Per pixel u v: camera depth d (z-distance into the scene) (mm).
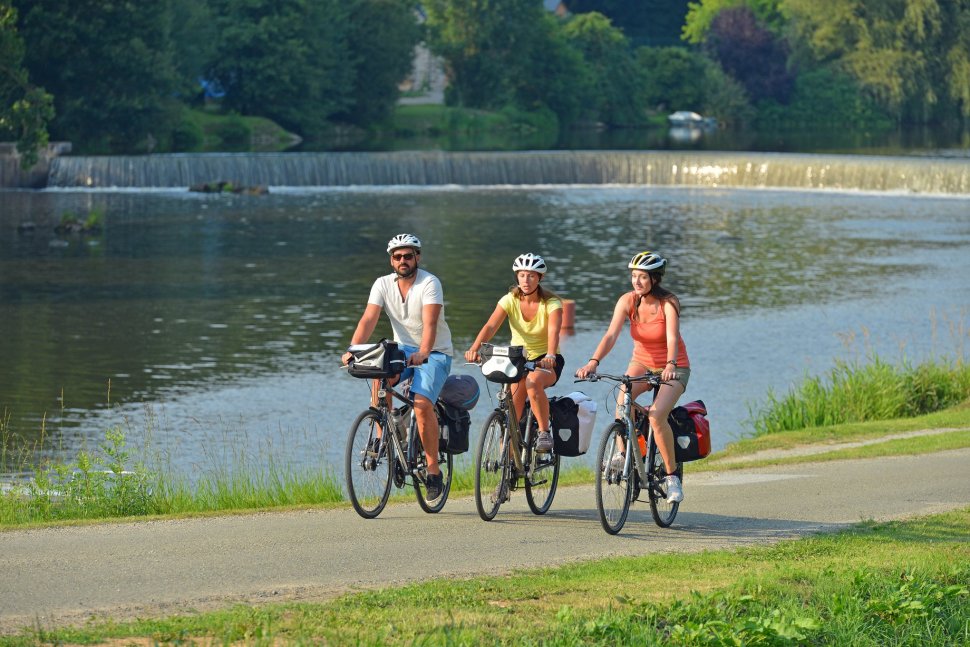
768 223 149500
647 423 28547
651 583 22688
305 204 169125
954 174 185625
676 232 140625
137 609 20891
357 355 28312
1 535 27312
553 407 29844
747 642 18891
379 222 149000
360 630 18969
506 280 105688
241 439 55062
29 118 173750
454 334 82000
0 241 127938
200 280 104250
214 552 25422
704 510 31547
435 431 29266
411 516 30109
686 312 90250
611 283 104000
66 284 101375
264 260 117000
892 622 20219
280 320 86375
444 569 24109
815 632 19375
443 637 18453
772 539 27703
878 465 40531
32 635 18797
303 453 52344
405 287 28625
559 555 25609
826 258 119250
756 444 48469
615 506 27969
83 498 35344
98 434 55781
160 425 57625
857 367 61031
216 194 180000
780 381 68312
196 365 71438
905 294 98438
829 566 23844
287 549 25750
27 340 78188
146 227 141250
